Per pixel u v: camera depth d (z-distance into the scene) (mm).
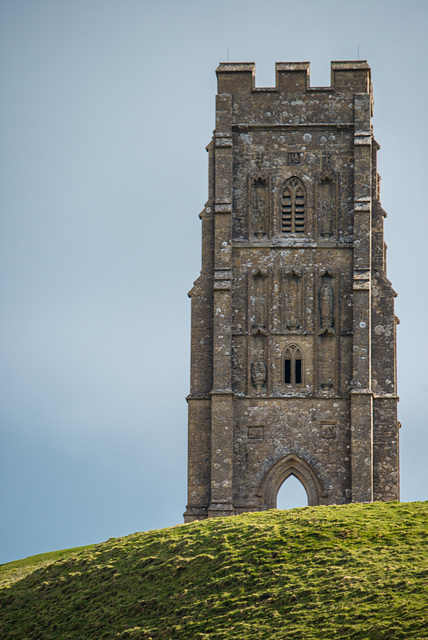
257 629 146375
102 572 172125
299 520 175875
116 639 154125
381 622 140000
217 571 163250
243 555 165875
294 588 153875
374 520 172125
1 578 184125
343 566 156875
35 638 160125
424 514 173250
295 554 163125
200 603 156625
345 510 180125
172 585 163625
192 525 183750
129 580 167875
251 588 156875
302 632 142500
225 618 151500
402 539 162875
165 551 173750
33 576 178000
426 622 137625
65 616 163500
